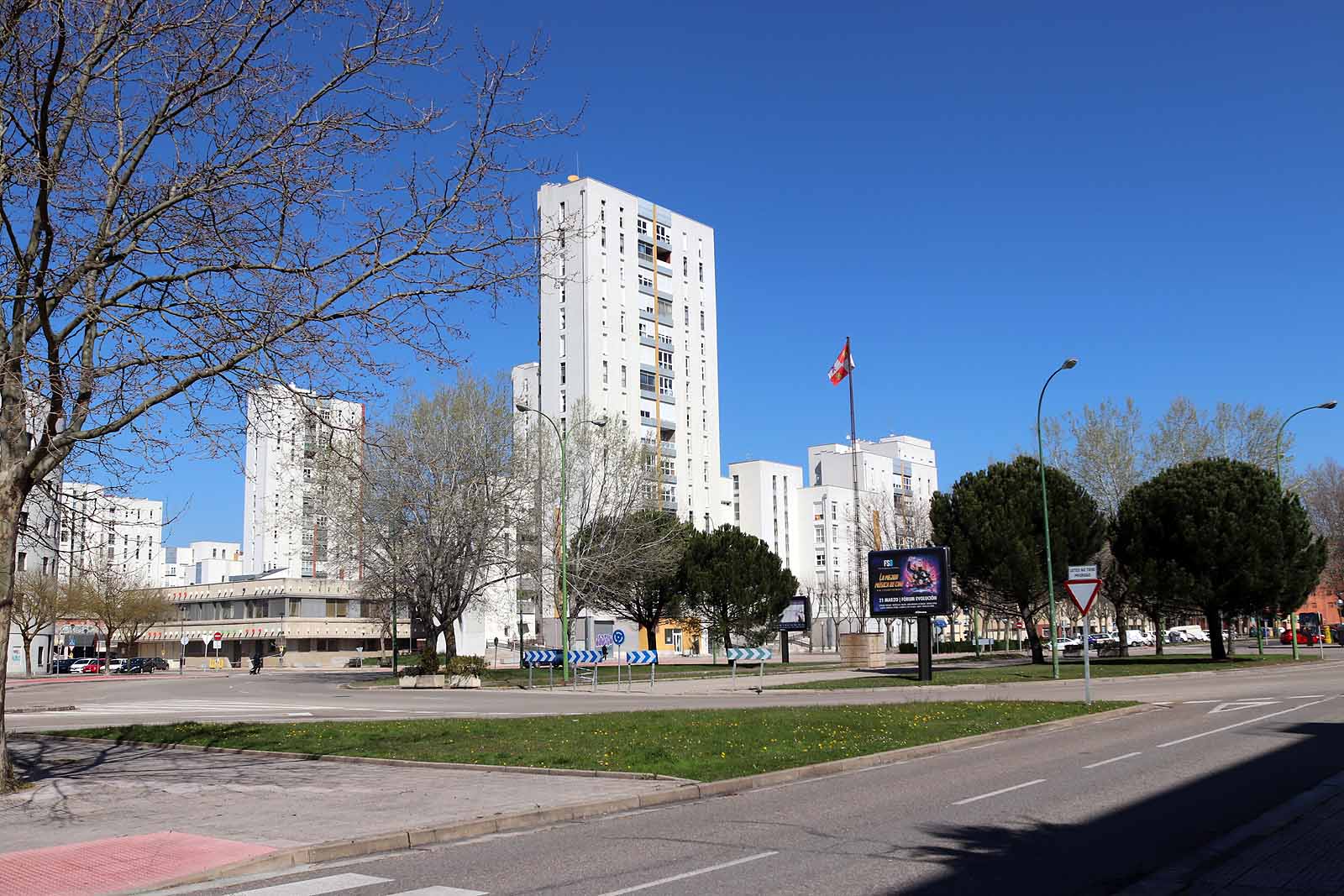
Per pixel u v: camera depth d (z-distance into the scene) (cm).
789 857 884
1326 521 8388
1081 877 801
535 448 5225
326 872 881
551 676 4531
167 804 1192
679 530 5772
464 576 4791
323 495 4547
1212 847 902
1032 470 4894
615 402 9300
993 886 773
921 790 1267
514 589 6222
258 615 9494
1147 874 807
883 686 3603
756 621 6159
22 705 3381
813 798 1230
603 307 9350
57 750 1811
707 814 1134
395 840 987
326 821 1070
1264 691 3064
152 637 10244
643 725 2014
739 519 13450
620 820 1109
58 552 1541
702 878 813
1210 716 2262
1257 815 1058
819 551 13438
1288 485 5744
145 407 1340
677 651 10069
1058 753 1639
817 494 13550
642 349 9675
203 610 10044
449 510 4484
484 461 4659
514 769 1448
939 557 3778
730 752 1584
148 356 1314
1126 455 5812
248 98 1384
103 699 3900
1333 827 983
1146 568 4625
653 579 5688
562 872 845
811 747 1631
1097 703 2548
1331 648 7644
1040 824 1024
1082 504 4872
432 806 1155
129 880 838
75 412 1330
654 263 9944
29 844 974
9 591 1334
